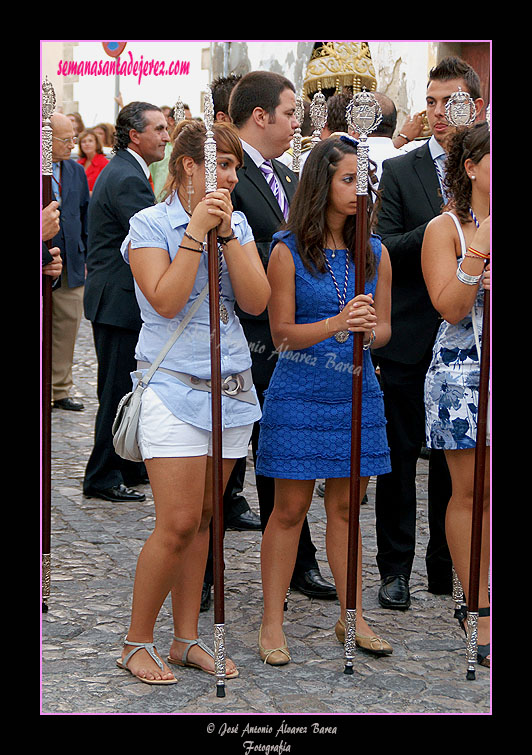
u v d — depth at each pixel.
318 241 3.92
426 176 4.58
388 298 4.12
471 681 3.80
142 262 3.62
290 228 3.96
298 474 3.94
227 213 3.55
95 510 5.90
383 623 4.36
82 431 7.75
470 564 3.82
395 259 4.53
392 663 3.95
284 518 4.05
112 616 4.33
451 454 4.07
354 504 3.82
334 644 4.14
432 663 3.96
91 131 9.95
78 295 8.24
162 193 3.75
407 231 4.61
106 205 6.00
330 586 4.68
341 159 3.85
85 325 12.73
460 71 4.55
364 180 3.72
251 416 3.83
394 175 4.63
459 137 3.95
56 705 3.53
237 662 3.95
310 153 3.92
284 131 4.50
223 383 3.75
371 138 5.44
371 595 4.68
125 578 4.80
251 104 4.48
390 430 4.56
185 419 3.60
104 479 6.12
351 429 3.82
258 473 4.08
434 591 4.72
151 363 3.70
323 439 3.96
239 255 3.66
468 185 3.94
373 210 4.11
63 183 7.98
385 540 4.60
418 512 6.00
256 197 4.50
